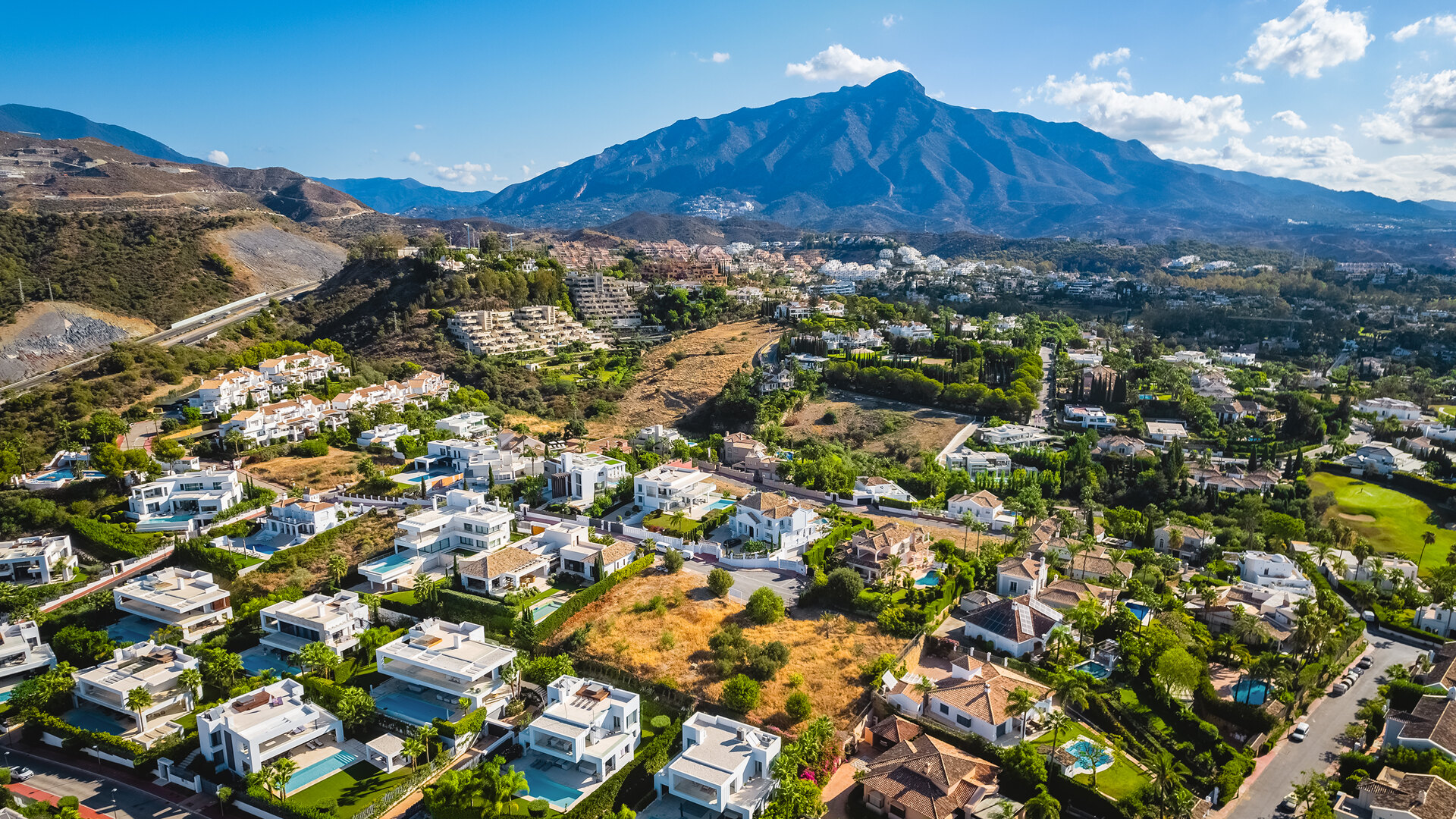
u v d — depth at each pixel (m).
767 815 83.69
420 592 131.12
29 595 136.12
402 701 110.50
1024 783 89.81
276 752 97.19
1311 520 188.62
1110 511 189.62
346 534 160.25
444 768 97.56
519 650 119.06
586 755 94.12
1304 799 87.38
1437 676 112.75
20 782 98.88
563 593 135.25
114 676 111.56
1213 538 172.75
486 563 134.50
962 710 100.62
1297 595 142.75
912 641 116.31
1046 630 119.50
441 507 166.25
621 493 179.50
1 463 175.25
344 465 195.50
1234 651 117.19
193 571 142.38
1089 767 92.81
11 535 161.62
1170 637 115.44
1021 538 150.88
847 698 105.06
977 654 117.38
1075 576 145.50
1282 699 107.75
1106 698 106.69
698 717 97.69
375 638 121.88
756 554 147.50
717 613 125.88
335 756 100.56
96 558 156.25
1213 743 98.69
